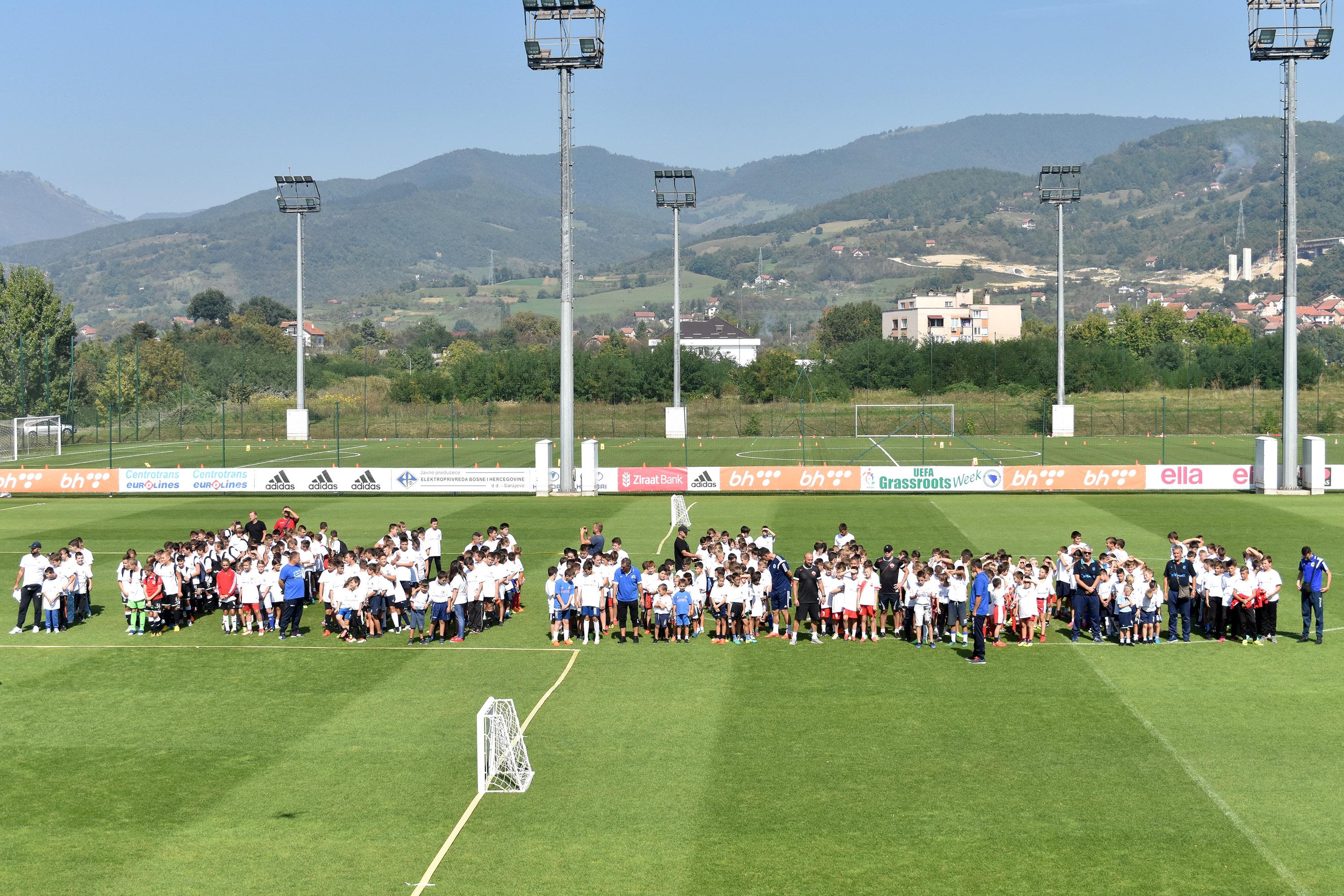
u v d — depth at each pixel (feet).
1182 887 48.83
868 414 326.85
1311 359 350.23
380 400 385.70
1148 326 536.83
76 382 317.42
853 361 380.78
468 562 94.27
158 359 379.55
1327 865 50.80
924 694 76.02
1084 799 58.13
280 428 326.24
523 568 114.83
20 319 289.12
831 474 181.37
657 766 63.21
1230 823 55.21
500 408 355.97
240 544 103.24
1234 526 143.74
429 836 54.54
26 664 85.35
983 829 54.75
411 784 61.05
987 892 48.60
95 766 64.13
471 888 49.29
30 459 253.03
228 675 82.33
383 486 186.50
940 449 259.39
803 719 71.10
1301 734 67.41
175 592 95.71
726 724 70.28
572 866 51.16
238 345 544.21
